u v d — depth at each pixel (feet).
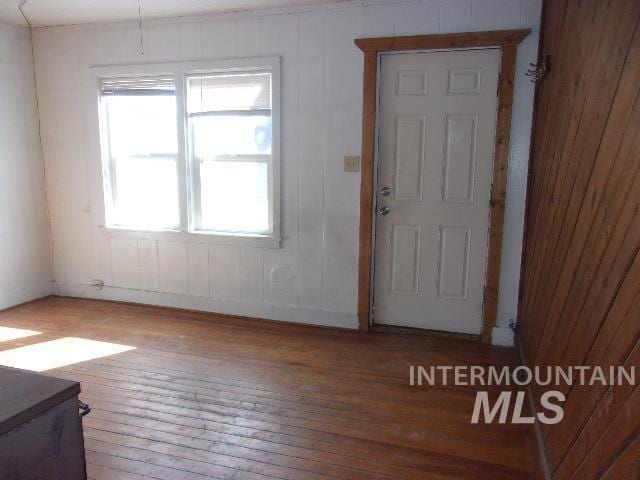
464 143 10.96
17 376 3.87
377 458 6.97
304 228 12.34
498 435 7.56
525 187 10.62
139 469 6.70
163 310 13.71
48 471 3.65
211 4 11.53
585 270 5.12
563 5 7.73
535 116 10.07
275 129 12.12
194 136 13.07
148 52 13.02
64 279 15.06
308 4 11.39
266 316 13.00
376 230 11.84
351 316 12.20
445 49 10.72
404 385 9.21
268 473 6.63
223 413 8.20
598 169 4.89
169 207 13.71
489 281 11.06
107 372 9.75
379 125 11.42
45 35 13.87
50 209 14.82
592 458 4.18
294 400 8.64
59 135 14.29
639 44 3.89
